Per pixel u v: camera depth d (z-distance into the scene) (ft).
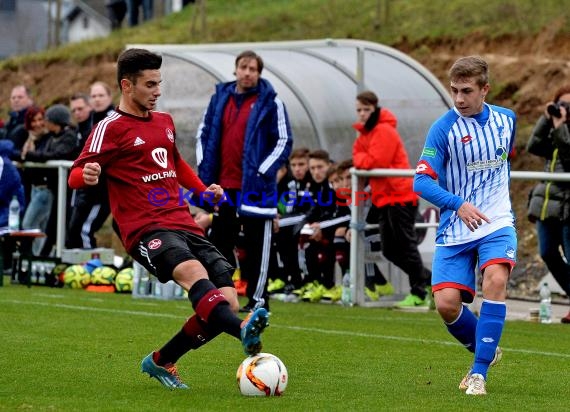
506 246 73.05
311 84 167.02
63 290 152.05
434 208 144.25
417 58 222.28
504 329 116.88
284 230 144.25
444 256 75.36
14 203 153.69
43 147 166.81
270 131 118.01
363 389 75.10
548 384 79.71
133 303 134.72
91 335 102.27
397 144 134.41
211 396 70.38
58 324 110.42
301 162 143.64
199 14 296.71
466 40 217.97
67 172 163.84
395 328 113.80
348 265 140.97
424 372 83.97
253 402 68.03
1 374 79.46
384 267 139.64
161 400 68.59
